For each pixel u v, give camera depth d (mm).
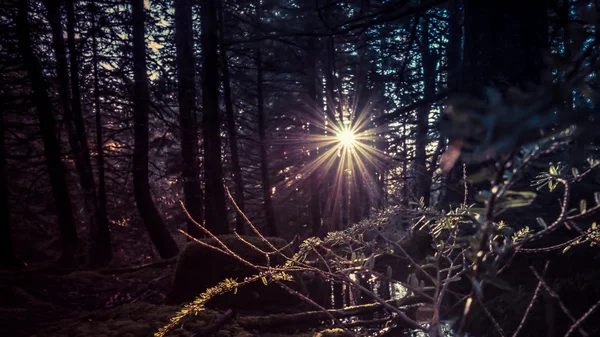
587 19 686
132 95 14227
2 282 7965
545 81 607
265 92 20953
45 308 6574
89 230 14281
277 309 5684
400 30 16125
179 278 6270
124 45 14602
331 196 18797
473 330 3564
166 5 15211
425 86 15953
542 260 4285
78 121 14336
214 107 12664
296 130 21656
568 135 665
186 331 3967
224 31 15680
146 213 13758
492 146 584
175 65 15242
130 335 4008
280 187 21031
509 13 4883
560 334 3299
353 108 17469
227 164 17969
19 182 18281
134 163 14000
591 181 3430
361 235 1947
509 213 3949
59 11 13820
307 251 2033
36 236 18875
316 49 17875
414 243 4297
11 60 13484
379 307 4168
